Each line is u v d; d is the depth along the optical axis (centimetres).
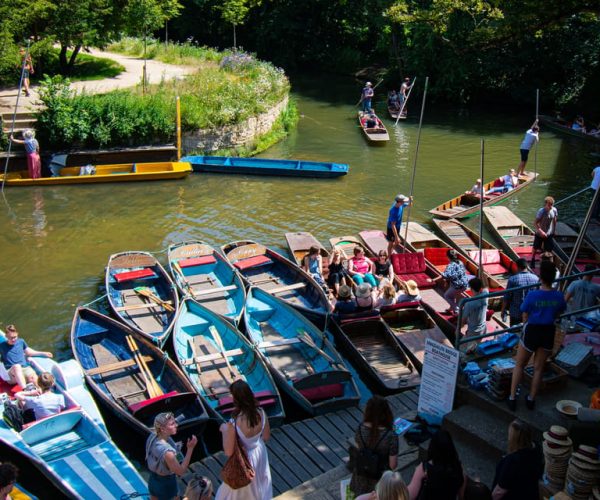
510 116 3359
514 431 594
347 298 1276
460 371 830
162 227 1839
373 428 608
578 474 601
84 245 1720
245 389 613
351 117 3209
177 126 2273
